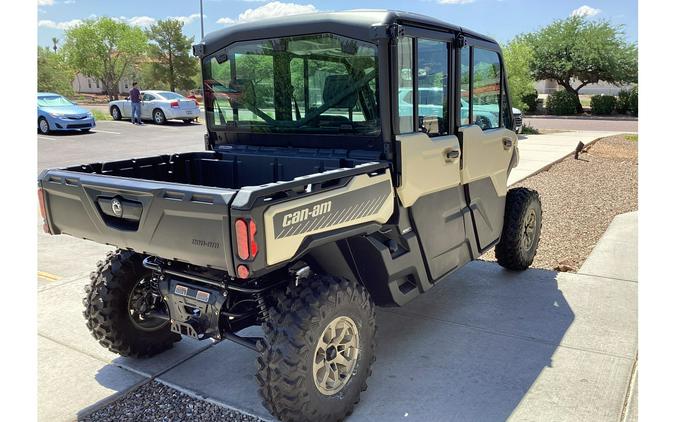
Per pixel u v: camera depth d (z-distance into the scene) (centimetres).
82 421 308
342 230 294
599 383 338
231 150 424
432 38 364
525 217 516
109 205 299
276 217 252
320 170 364
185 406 323
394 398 326
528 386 336
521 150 1539
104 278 355
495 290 494
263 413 314
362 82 341
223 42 403
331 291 290
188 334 316
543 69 3772
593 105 3475
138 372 362
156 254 286
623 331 410
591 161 1349
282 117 389
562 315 439
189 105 2398
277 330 278
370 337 317
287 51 371
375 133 343
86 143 1694
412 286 369
